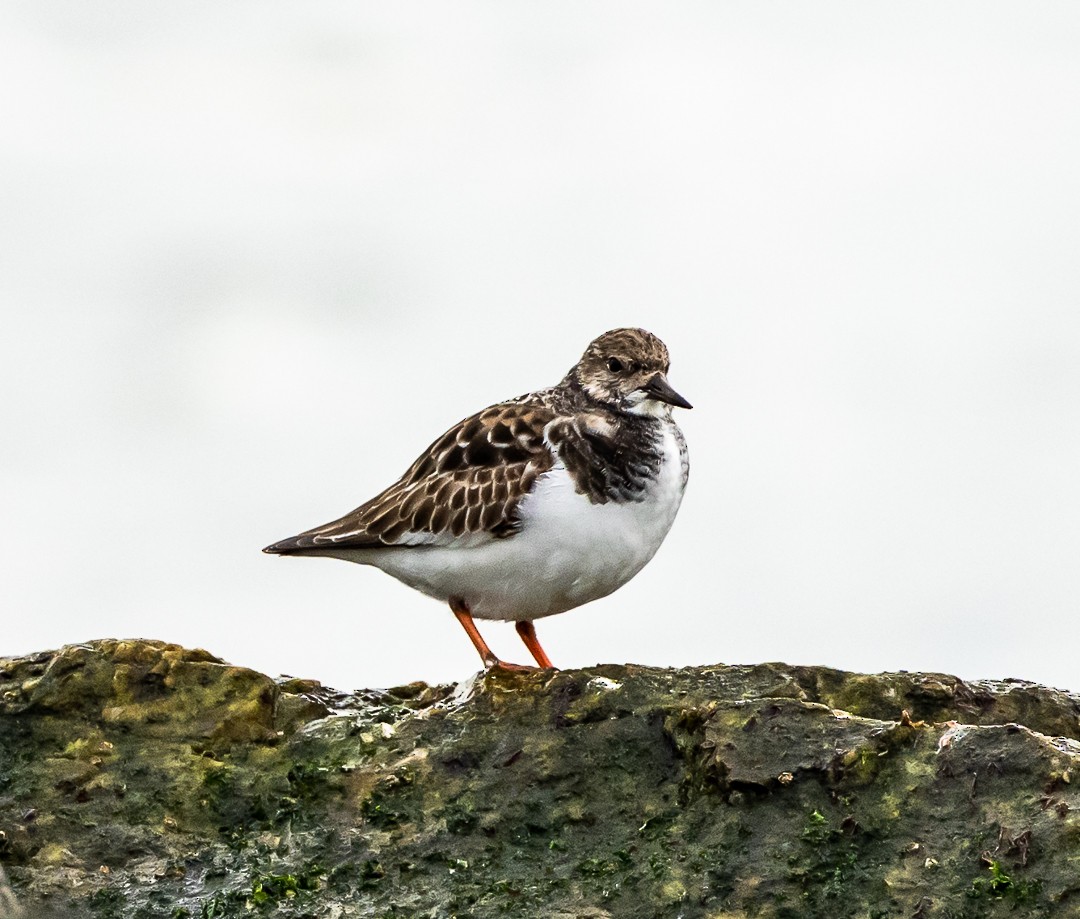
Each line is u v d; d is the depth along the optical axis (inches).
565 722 461.4
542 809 442.6
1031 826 399.9
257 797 453.4
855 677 483.5
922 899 396.2
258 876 430.6
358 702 507.8
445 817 443.5
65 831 443.2
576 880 421.4
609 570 554.3
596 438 546.9
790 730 431.5
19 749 463.8
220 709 472.7
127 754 462.9
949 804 410.9
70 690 472.1
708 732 434.3
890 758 421.7
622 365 560.7
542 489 539.8
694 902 407.5
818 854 410.6
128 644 482.3
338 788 453.4
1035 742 413.7
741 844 417.4
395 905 420.2
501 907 414.9
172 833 444.8
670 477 556.4
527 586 553.0
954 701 480.7
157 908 422.9
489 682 487.5
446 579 558.9
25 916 420.5
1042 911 386.6
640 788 443.8
